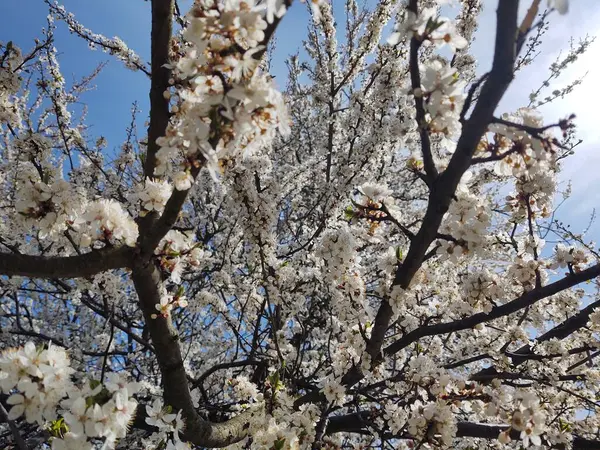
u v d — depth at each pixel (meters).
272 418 2.97
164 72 2.59
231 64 1.51
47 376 1.73
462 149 2.22
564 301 4.25
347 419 4.22
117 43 4.57
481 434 3.81
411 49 2.13
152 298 2.46
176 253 2.38
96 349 6.69
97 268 2.11
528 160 2.24
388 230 6.10
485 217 2.54
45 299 7.47
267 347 5.52
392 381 3.55
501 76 1.98
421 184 8.28
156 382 6.51
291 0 1.54
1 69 3.54
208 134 1.59
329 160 6.30
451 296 4.52
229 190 3.87
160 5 2.54
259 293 5.75
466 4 5.12
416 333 3.20
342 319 3.25
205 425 2.84
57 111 4.83
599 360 5.01
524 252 3.46
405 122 4.96
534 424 2.36
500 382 3.28
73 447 1.80
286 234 8.12
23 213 2.28
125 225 2.11
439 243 2.67
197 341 7.05
